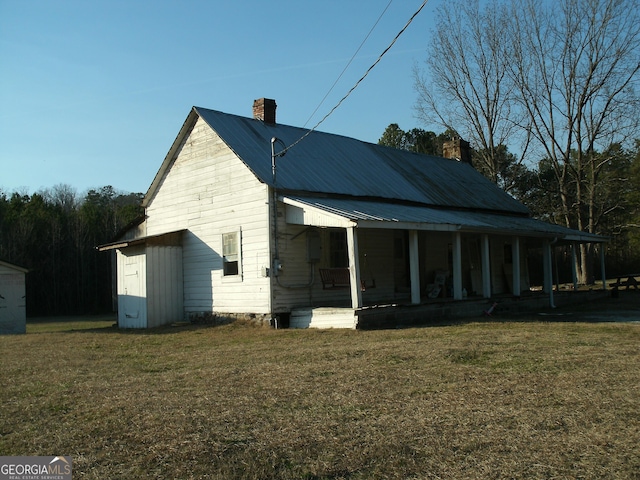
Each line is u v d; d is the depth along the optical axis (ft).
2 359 38.75
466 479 16.06
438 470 16.71
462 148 104.01
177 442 19.13
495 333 42.88
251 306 56.29
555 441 18.79
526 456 17.57
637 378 26.96
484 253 63.41
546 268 75.00
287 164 61.31
